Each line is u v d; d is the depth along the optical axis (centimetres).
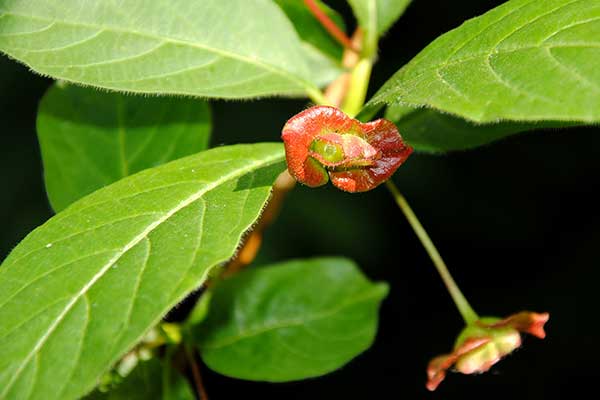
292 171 19
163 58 22
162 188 20
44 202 46
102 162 24
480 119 18
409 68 20
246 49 23
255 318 26
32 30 22
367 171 20
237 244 19
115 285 19
